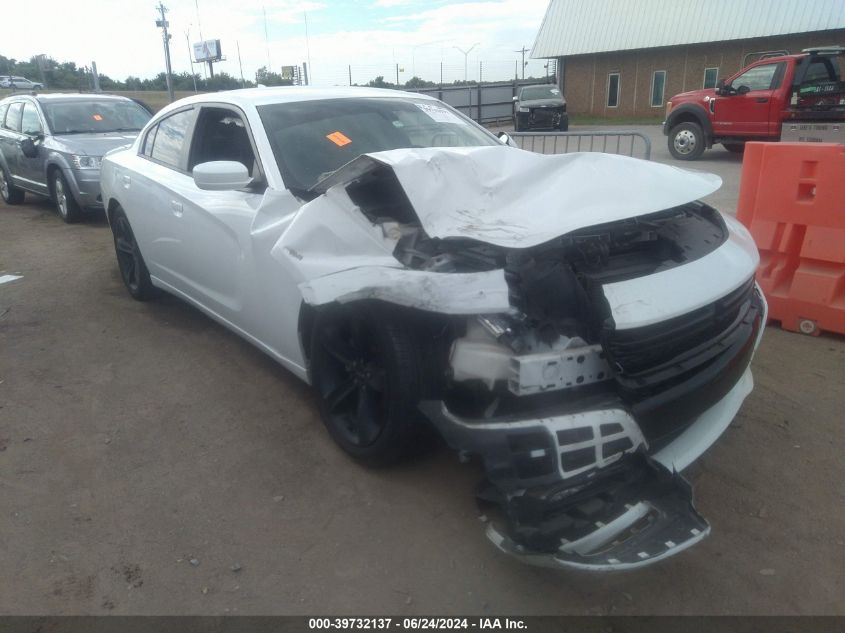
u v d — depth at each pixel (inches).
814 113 502.0
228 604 100.2
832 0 1019.3
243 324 159.0
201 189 157.4
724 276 111.2
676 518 95.8
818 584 102.2
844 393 157.2
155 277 206.7
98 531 115.7
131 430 147.1
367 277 103.5
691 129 590.2
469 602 100.0
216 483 128.2
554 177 119.7
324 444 139.6
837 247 181.5
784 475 127.8
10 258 288.2
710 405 111.2
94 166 344.8
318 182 138.8
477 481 126.3
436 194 109.0
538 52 1368.1
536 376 96.0
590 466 96.3
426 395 109.7
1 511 120.8
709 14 1134.4
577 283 101.3
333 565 107.4
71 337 198.2
